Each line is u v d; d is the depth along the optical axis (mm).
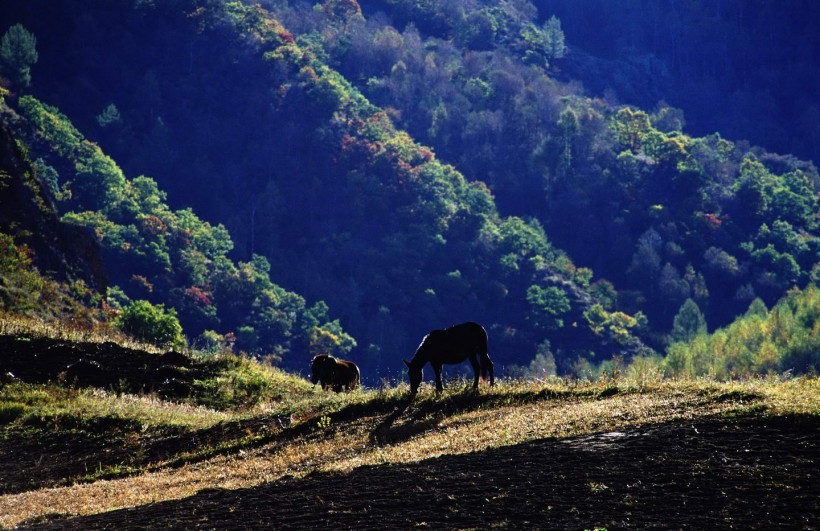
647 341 165000
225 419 22188
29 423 22703
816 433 11758
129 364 27766
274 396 26516
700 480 10695
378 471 12812
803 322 119562
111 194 158375
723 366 111312
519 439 13344
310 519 11008
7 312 36375
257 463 16562
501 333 157625
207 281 145250
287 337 140250
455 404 17891
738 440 11844
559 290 165500
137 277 134250
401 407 18672
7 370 26219
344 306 166625
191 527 11406
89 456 20422
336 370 27281
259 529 10883
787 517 9570
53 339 28734
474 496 11039
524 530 9805
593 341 157375
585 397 16656
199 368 28203
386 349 156500
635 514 9961
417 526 10289
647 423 13078
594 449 12227
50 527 12805
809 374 16344
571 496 10664
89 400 24406
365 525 10523
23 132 158750
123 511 13188
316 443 17312
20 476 19344
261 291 144000
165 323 45094
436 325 165625
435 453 13594
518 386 18469
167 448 20234
